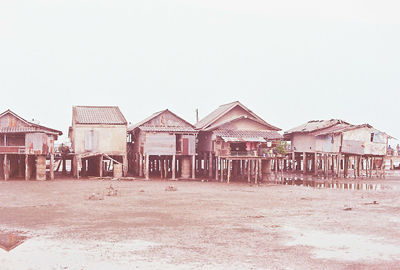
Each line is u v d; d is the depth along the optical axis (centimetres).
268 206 3138
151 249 1864
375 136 6150
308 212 2877
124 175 5341
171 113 5581
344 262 1706
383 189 4494
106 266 1628
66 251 1825
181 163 5844
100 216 2638
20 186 4169
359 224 2458
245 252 1828
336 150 5934
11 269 1594
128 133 6494
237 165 6009
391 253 1842
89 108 5731
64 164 5847
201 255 1777
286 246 1936
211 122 5697
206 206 3095
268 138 5412
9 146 4706
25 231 2200
